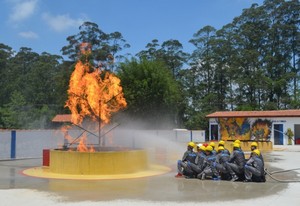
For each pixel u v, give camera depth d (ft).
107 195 35.06
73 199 33.19
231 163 44.39
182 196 34.76
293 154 93.15
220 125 162.20
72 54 228.63
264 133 151.33
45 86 272.10
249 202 32.42
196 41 261.85
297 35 251.80
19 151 74.02
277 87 234.38
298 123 144.97
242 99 248.32
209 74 260.21
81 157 48.62
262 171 43.70
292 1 253.85
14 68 311.68
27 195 34.91
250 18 264.31
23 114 218.79
